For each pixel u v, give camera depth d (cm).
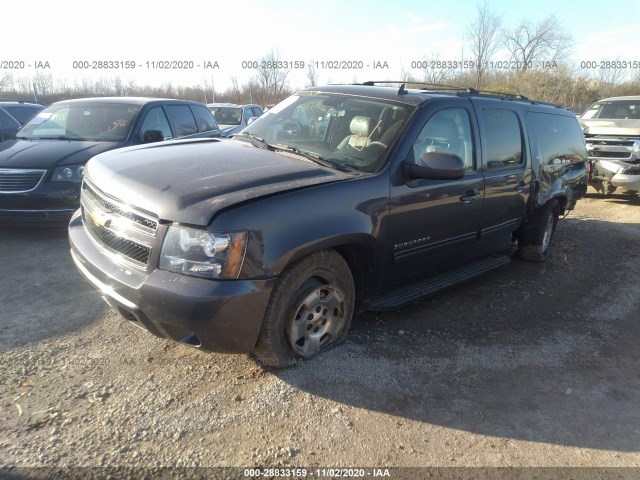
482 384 336
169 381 308
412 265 398
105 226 306
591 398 331
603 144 1013
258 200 282
